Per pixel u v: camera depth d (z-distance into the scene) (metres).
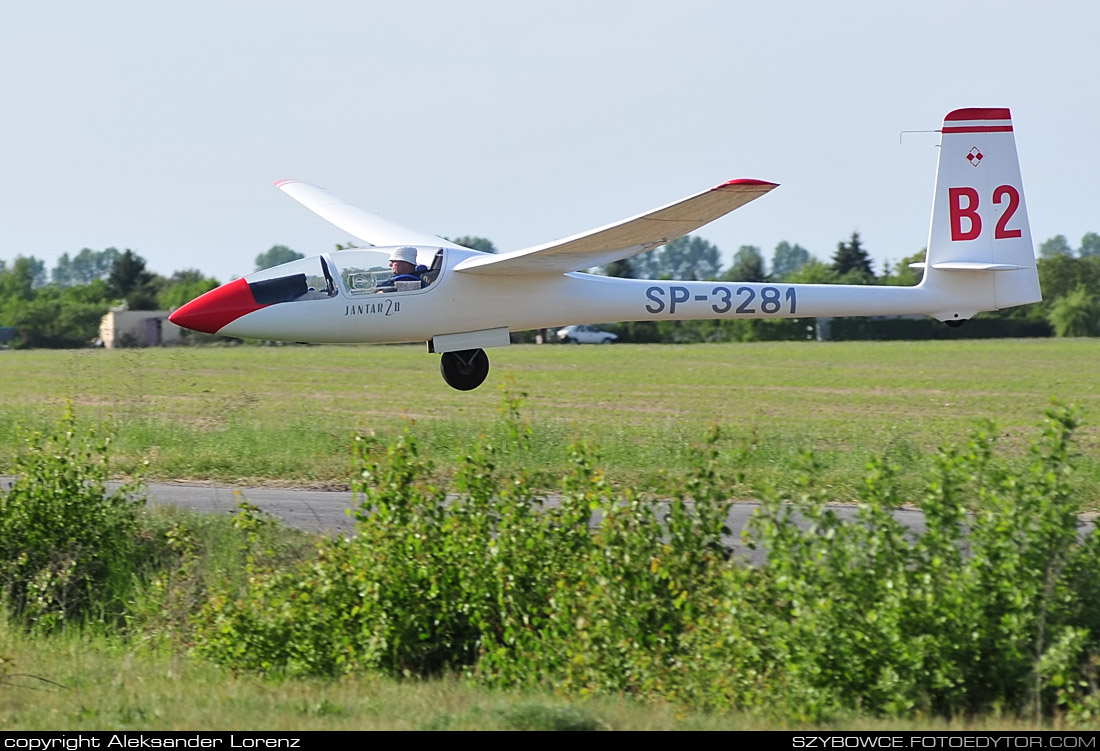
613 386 115.62
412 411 86.69
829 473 51.44
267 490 49.50
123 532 39.25
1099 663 25.28
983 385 118.06
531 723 22.89
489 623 31.38
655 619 29.25
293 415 81.69
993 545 26.61
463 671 30.70
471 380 55.41
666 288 55.78
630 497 31.33
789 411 90.88
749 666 26.48
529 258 50.03
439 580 31.56
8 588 36.81
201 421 74.62
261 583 32.97
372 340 52.25
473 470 33.94
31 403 89.62
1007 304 58.56
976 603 25.77
